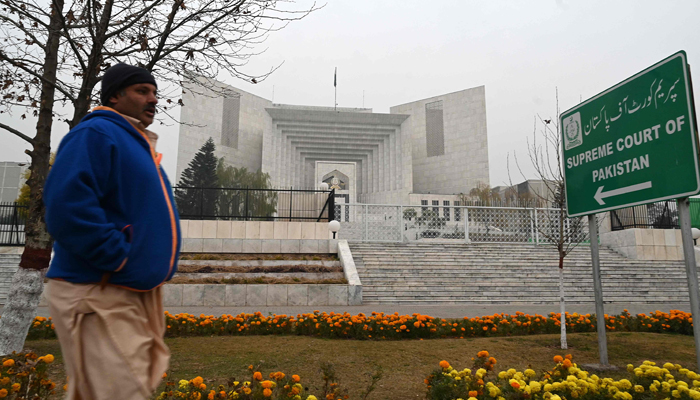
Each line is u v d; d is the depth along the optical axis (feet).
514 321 22.74
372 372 14.06
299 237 50.11
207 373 13.48
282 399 9.25
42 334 19.39
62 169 4.73
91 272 4.90
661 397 10.33
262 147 175.11
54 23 17.44
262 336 20.80
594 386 9.96
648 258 52.90
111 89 5.76
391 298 38.47
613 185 15.39
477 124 186.39
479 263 48.01
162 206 5.39
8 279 41.22
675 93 12.80
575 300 40.55
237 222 49.19
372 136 178.50
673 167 12.70
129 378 4.77
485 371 10.56
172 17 16.58
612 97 15.66
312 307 34.68
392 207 59.31
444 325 21.74
